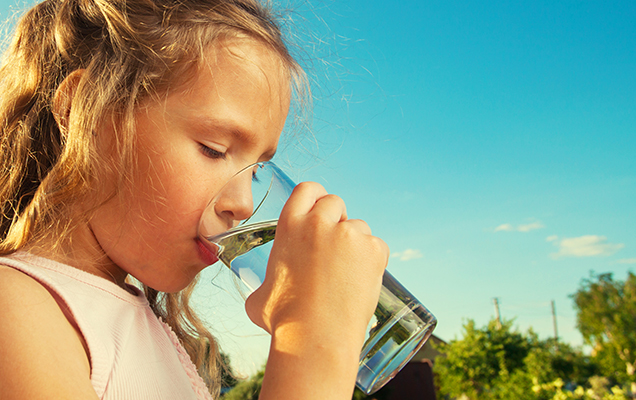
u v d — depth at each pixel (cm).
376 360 33
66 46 38
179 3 38
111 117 34
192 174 33
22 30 41
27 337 24
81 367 26
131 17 37
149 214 33
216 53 36
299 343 26
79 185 33
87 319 29
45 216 33
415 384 519
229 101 35
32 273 28
